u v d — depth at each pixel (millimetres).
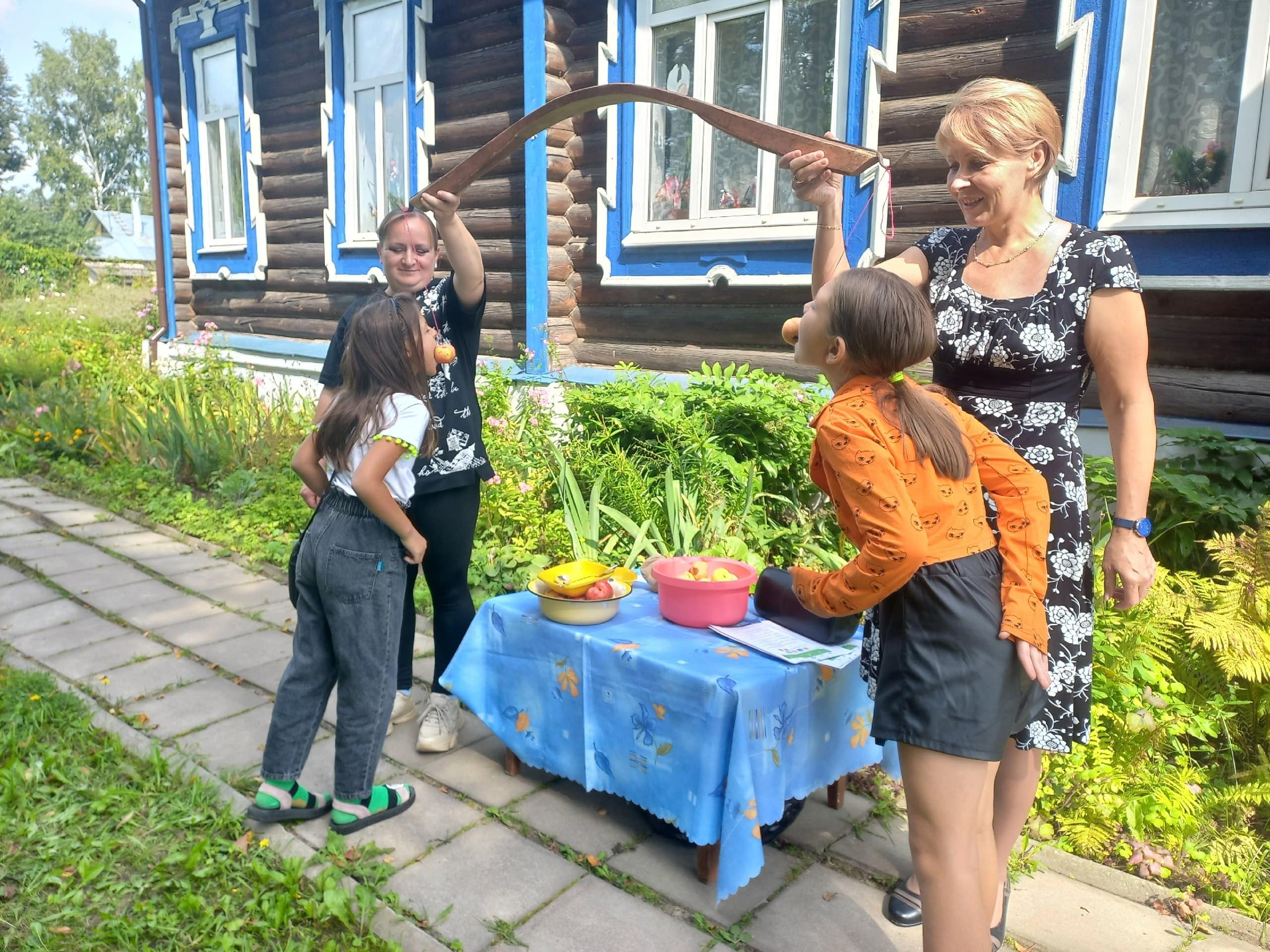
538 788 2820
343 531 2369
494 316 6520
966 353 1991
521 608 2758
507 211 6340
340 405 2365
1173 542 3574
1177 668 3172
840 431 1713
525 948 2096
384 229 2885
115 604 4406
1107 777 2717
